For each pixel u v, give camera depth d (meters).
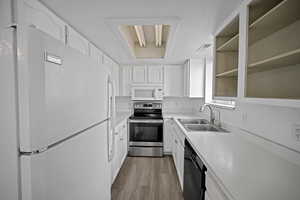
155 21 1.49
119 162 2.67
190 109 3.92
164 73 3.59
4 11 0.85
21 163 0.63
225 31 1.58
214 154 1.19
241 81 1.17
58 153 0.76
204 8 1.29
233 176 0.89
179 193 2.16
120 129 2.71
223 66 1.70
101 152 1.31
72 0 1.17
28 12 1.03
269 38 1.06
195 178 1.36
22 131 0.62
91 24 1.58
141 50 3.14
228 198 0.79
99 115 1.25
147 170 2.80
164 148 3.44
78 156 0.94
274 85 1.05
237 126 1.78
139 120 3.42
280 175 0.90
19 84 0.61
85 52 1.93
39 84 0.63
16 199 0.64
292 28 0.92
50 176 0.72
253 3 1.07
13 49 0.61
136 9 1.31
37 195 0.65
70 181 0.86
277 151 1.19
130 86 3.61
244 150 1.29
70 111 0.84
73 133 0.88
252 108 1.50
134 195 2.12
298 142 1.03
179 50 2.47
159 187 2.30
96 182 1.22
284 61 0.95
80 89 0.94
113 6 1.26
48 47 0.67
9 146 0.63
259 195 0.73
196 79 3.10
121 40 2.02
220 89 1.71
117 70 3.48
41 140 0.66
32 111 0.62
